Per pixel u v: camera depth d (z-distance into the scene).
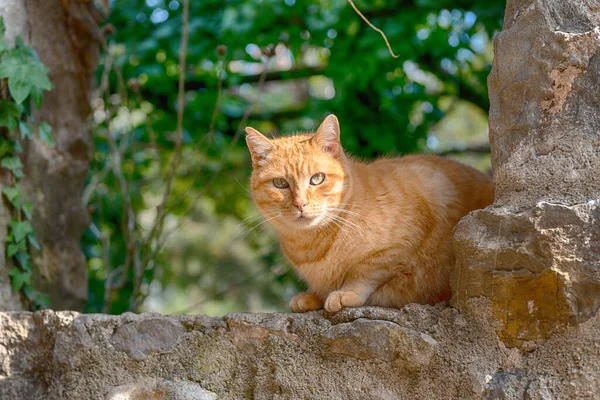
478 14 6.15
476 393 2.57
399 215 3.32
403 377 2.73
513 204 2.68
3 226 4.00
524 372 2.54
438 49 6.36
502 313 2.60
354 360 2.80
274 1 6.25
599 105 2.65
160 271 8.73
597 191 2.56
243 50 6.55
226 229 9.36
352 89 6.83
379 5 6.27
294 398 2.83
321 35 6.36
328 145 3.65
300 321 2.93
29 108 4.32
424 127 7.04
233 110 7.41
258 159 3.78
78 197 5.01
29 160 4.47
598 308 2.43
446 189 3.49
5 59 4.05
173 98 7.11
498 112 2.87
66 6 4.99
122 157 6.71
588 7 2.74
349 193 3.44
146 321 3.07
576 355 2.45
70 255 4.79
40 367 3.16
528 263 2.54
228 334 2.99
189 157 7.18
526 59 2.80
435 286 3.32
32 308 4.10
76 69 5.12
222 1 6.63
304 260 3.45
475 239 2.68
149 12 6.86
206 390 2.95
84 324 3.11
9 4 4.41
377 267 3.30
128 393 2.98
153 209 8.21
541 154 2.70
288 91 9.00
